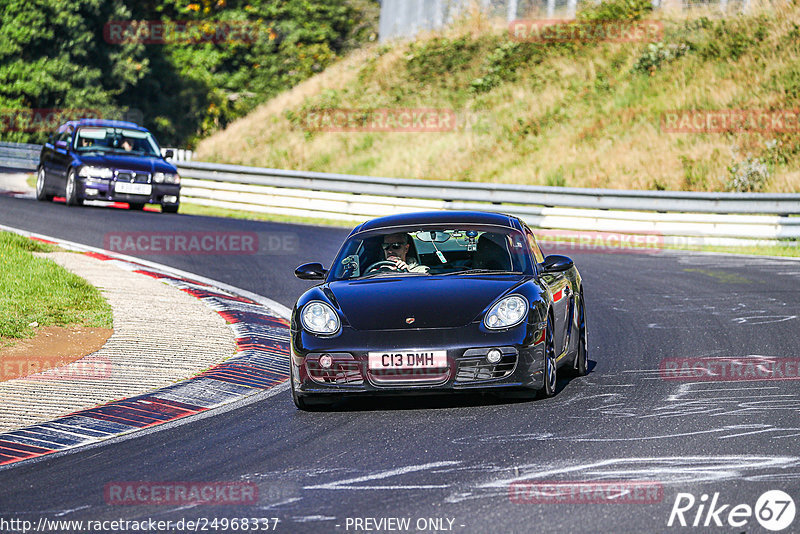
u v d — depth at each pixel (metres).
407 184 87.62
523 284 28.17
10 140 159.00
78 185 78.19
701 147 97.81
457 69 131.88
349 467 21.52
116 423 26.81
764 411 25.72
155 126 182.38
